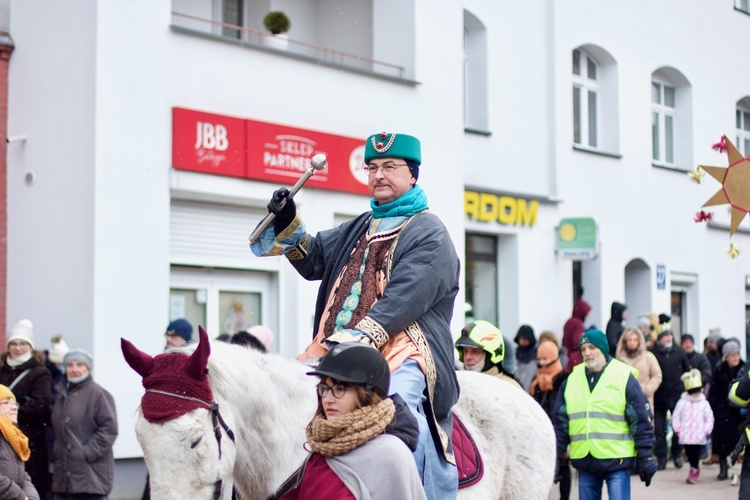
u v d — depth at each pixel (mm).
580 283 18578
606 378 7719
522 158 17125
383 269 4281
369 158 4480
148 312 10891
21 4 11484
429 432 4152
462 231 14461
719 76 21609
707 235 20969
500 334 7051
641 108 19531
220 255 11984
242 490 3939
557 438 7953
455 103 14391
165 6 11242
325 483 3291
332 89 12891
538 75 17500
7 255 11406
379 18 14273
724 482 12648
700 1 21094
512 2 17031
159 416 3484
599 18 18625
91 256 10500
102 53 10680
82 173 10680
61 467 8336
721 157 21500
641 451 7547
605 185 18594
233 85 11852
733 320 21625
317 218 12648
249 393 3840
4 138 11477
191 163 11297
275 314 12680
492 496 5090
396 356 4090
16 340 8688
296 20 14492
